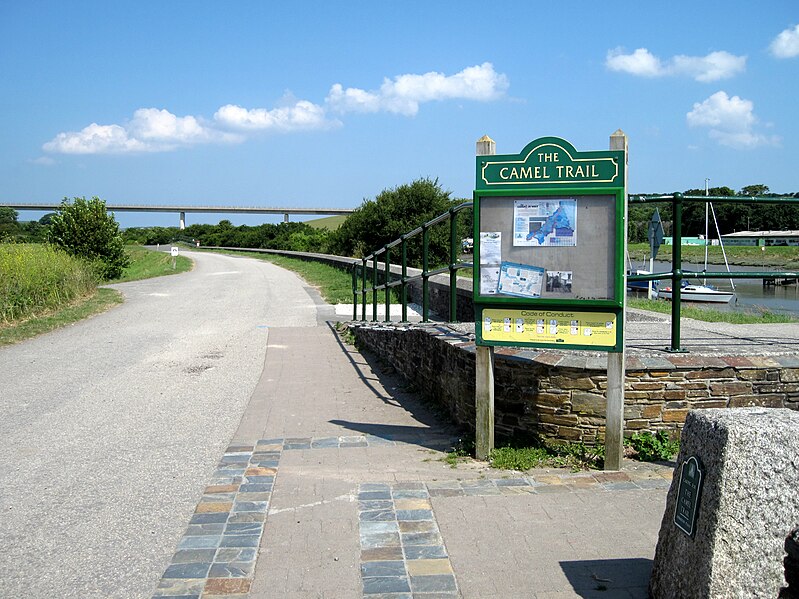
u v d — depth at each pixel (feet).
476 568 12.39
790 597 8.96
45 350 38.73
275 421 23.18
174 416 24.06
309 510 15.21
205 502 15.84
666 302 48.62
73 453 19.88
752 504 9.16
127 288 84.12
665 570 10.37
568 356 18.02
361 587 11.85
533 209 16.98
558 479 16.43
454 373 21.74
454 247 25.88
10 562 13.17
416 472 17.49
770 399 17.60
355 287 50.31
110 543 13.92
